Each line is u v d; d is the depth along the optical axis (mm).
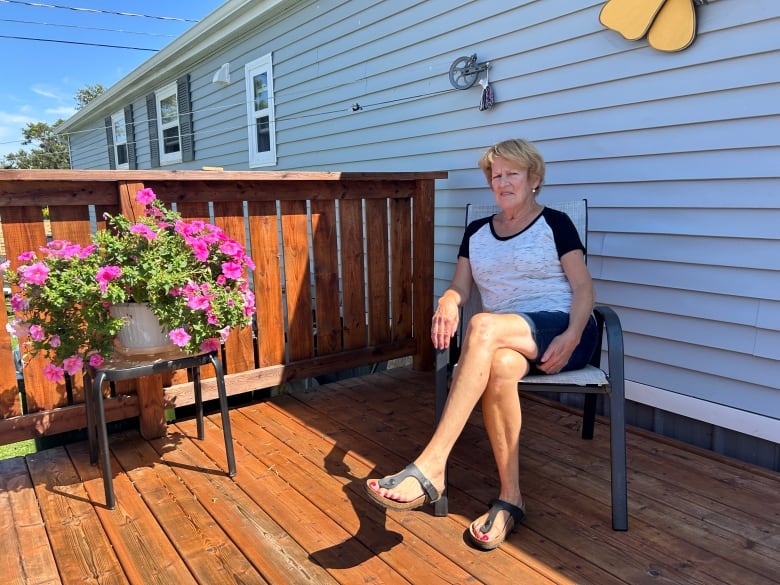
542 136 2992
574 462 2186
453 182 3658
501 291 2086
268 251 2713
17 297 1840
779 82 2055
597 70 2664
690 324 2414
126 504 1906
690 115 2324
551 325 1821
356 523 1776
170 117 8469
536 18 2939
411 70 3904
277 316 2787
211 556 1616
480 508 1863
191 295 1904
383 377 3285
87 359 1902
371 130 4406
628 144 2572
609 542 1665
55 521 1811
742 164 2182
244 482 2049
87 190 2195
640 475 2096
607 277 2711
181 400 2529
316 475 2100
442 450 1600
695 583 1485
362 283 3074
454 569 1549
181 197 2418
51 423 2244
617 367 1742
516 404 1678
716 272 2309
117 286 1831
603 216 2715
